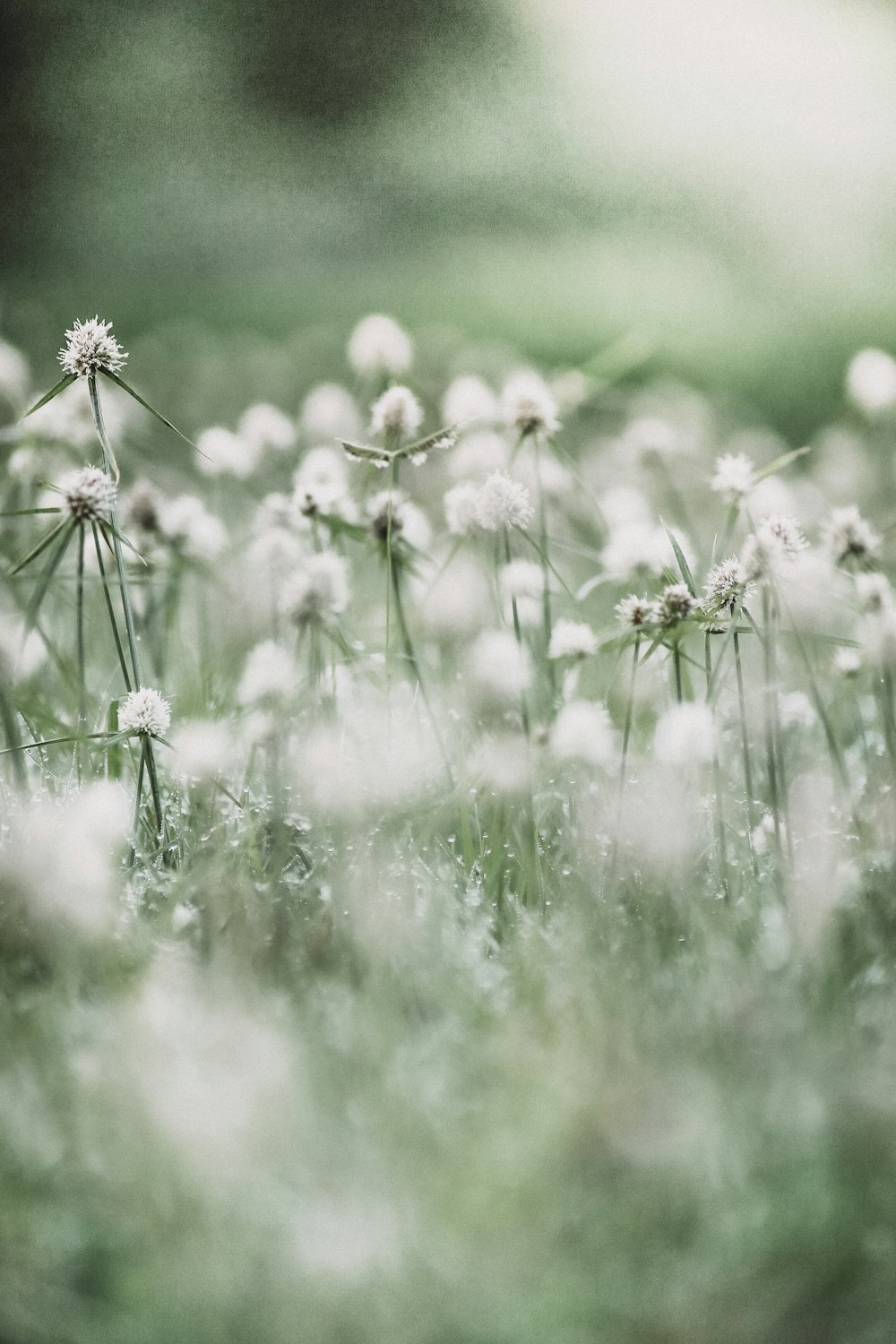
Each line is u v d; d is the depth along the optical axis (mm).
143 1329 708
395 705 867
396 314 2016
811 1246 714
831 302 2078
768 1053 740
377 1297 709
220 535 885
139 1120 729
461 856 821
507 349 1666
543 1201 721
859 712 865
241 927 777
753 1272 711
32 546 891
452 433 811
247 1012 752
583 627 815
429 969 767
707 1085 734
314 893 796
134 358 1658
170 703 861
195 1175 723
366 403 1171
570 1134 728
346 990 760
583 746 812
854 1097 729
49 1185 725
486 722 854
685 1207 720
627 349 1610
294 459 1096
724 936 777
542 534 844
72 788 827
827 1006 753
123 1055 740
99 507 800
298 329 1921
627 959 771
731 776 849
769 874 806
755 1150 726
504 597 869
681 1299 709
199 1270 711
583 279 2299
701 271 2334
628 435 1048
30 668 875
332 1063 741
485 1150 727
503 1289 711
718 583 795
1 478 935
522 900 802
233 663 896
